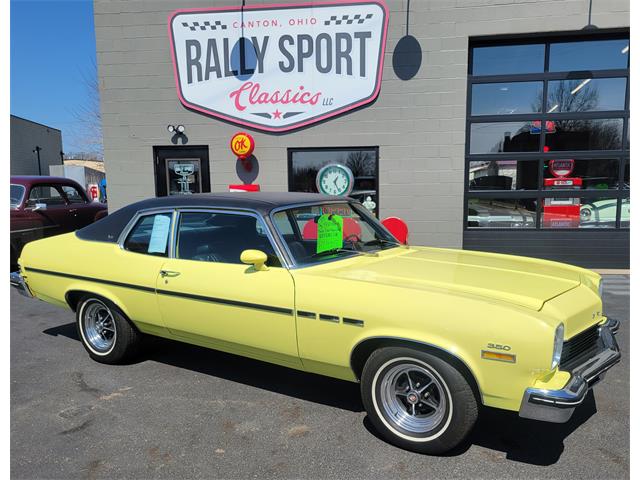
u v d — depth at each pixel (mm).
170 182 8812
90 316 4477
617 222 8016
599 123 7949
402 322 2766
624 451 2863
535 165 8141
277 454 2867
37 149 39406
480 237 8312
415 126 8062
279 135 8375
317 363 3180
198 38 8305
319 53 8062
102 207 11109
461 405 2660
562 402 2422
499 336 2521
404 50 7906
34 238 9070
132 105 8602
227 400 3615
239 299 3395
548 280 3209
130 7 8367
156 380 3994
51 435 3111
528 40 7938
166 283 3791
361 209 4340
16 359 4520
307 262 3422
